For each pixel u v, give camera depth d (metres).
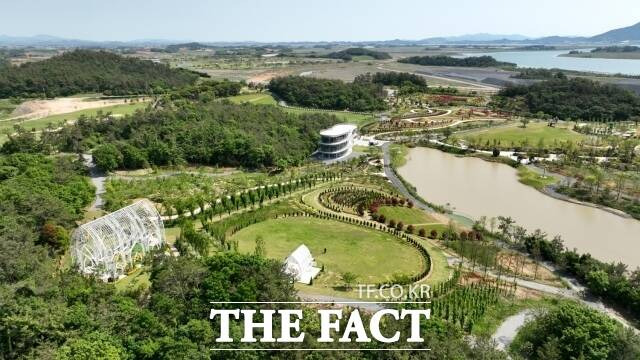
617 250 136.62
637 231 150.50
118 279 103.25
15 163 172.00
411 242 131.88
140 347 69.06
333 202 162.75
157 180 174.75
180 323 78.88
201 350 68.94
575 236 146.12
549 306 101.81
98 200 161.50
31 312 70.81
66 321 72.12
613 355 76.06
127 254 107.31
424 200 170.88
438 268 117.19
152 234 116.50
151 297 85.62
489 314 98.12
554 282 113.88
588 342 76.75
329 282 108.06
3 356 69.25
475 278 113.06
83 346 65.00
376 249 126.75
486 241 135.00
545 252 125.88
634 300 100.62
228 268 87.31
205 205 150.88
